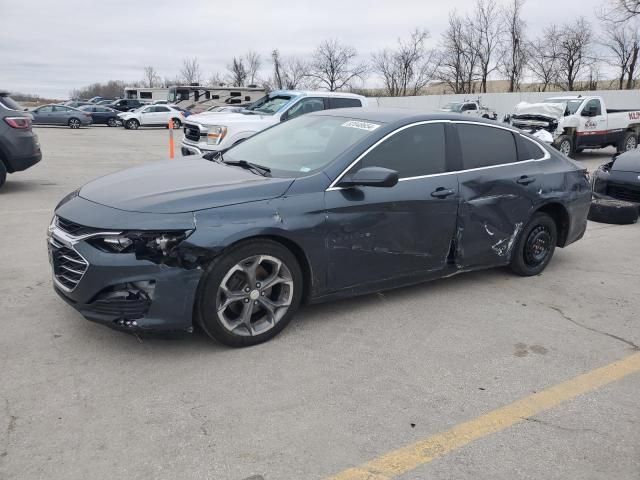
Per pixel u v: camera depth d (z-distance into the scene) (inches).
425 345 154.2
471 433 114.4
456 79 1905.8
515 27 1736.0
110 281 130.5
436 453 107.6
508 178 197.0
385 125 172.9
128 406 118.6
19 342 144.8
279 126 202.2
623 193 343.6
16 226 269.4
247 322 145.3
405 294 192.9
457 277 214.2
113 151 720.3
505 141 203.5
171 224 131.3
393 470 102.2
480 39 1803.6
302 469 101.2
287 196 147.9
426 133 179.9
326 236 153.1
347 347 150.5
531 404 126.3
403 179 170.4
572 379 138.7
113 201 139.9
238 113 434.0
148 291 131.4
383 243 166.1
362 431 113.3
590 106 680.4
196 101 1563.7
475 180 187.0
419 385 132.6
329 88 2300.7
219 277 137.3
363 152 163.6
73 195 156.1
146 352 142.1
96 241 132.0
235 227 137.1
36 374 129.7
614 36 1509.6
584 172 229.1
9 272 199.2
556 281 215.3
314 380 132.6
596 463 106.6
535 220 210.8
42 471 97.9
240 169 167.2
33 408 116.3
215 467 100.9
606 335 166.4
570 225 223.5
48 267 205.9
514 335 163.5
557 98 706.2
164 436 109.0
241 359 140.9
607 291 205.6
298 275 152.1
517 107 706.2
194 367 135.8
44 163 549.3
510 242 203.0
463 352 150.9
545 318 177.3
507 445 111.0
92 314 134.5
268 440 109.0
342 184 156.9
